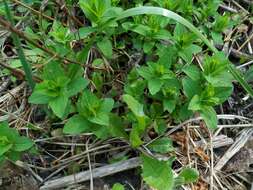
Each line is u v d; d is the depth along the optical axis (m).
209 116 0.28
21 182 0.28
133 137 0.28
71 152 0.29
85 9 0.29
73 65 0.28
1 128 0.27
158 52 0.31
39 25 0.32
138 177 0.29
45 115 0.31
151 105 0.30
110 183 0.29
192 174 0.28
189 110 0.29
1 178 0.28
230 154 0.30
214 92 0.29
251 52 0.35
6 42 0.34
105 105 0.27
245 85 0.29
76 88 0.27
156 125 0.29
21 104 0.31
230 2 0.37
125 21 0.32
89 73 0.31
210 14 0.33
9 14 0.26
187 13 0.33
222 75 0.29
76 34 0.31
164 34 0.31
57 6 0.33
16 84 0.32
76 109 0.29
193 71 0.29
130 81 0.30
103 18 0.29
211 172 0.29
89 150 0.29
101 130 0.27
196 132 0.31
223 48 0.35
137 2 0.33
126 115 0.29
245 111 0.33
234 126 0.31
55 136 0.30
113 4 0.32
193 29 0.27
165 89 0.29
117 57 0.32
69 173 0.29
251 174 0.30
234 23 0.34
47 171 0.29
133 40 0.32
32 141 0.27
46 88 0.27
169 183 0.27
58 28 0.30
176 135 0.30
